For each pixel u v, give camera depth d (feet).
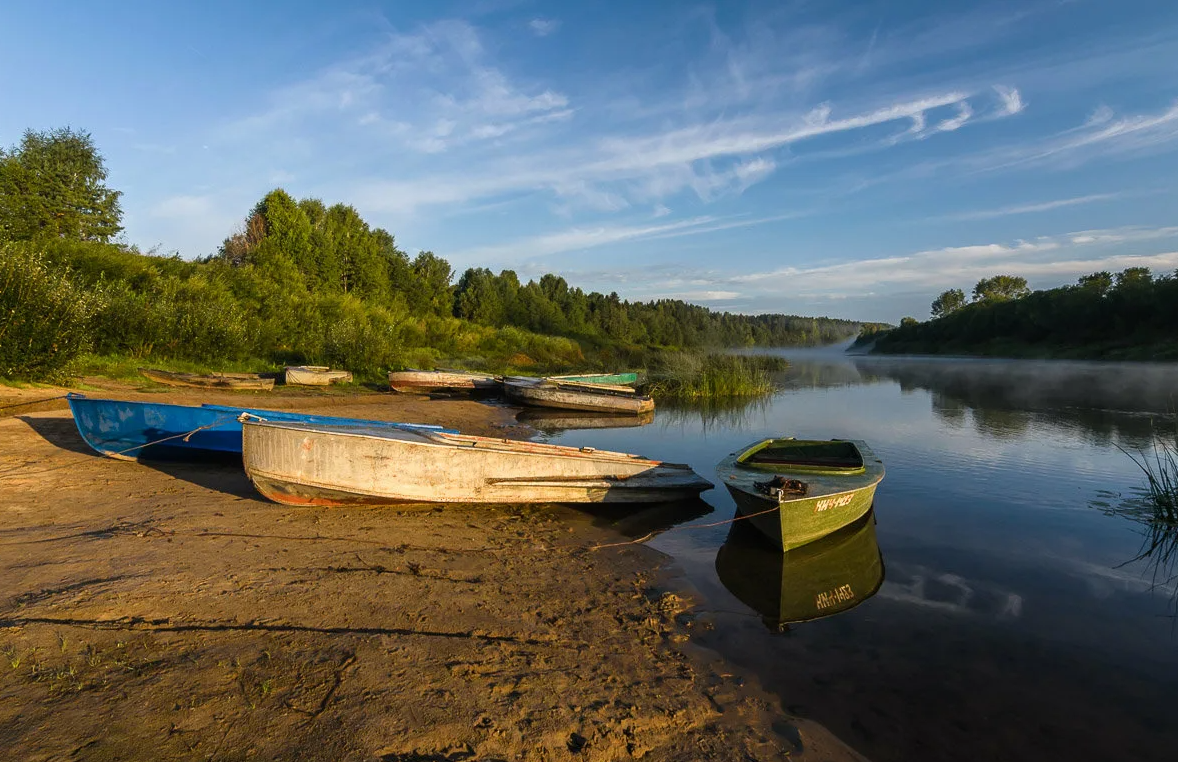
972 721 13.05
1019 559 22.57
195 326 67.97
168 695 10.66
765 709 13.26
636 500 29.25
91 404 28.53
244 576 16.38
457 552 21.07
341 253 150.61
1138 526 26.27
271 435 22.91
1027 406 66.18
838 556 22.94
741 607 18.49
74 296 45.44
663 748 11.53
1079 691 14.20
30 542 17.72
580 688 13.09
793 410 67.87
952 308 335.67
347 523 22.71
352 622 14.44
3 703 9.96
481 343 149.28
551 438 49.26
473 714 11.35
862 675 14.76
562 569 20.67
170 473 27.89
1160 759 11.95
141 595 14.43
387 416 54.08
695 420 60.70
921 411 64.75
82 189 103.04
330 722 10.45
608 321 259.19
